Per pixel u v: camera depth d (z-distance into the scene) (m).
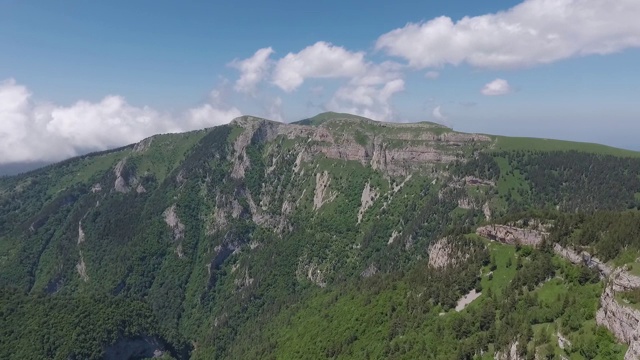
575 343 142.62
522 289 195.62
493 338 175.50
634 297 136.38
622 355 131.25
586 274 178.62
